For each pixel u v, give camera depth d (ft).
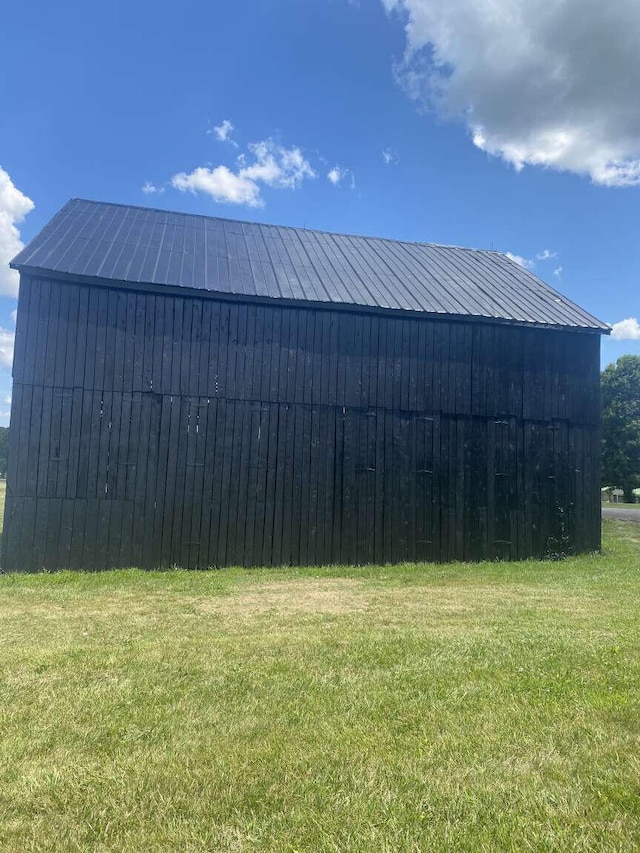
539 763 11.03
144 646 19.01
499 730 12.46
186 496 37.81
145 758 11.32
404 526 41.32
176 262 42.14
